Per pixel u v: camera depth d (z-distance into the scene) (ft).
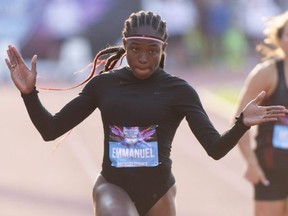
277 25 52.49
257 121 36.35
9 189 88.22
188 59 272.10
